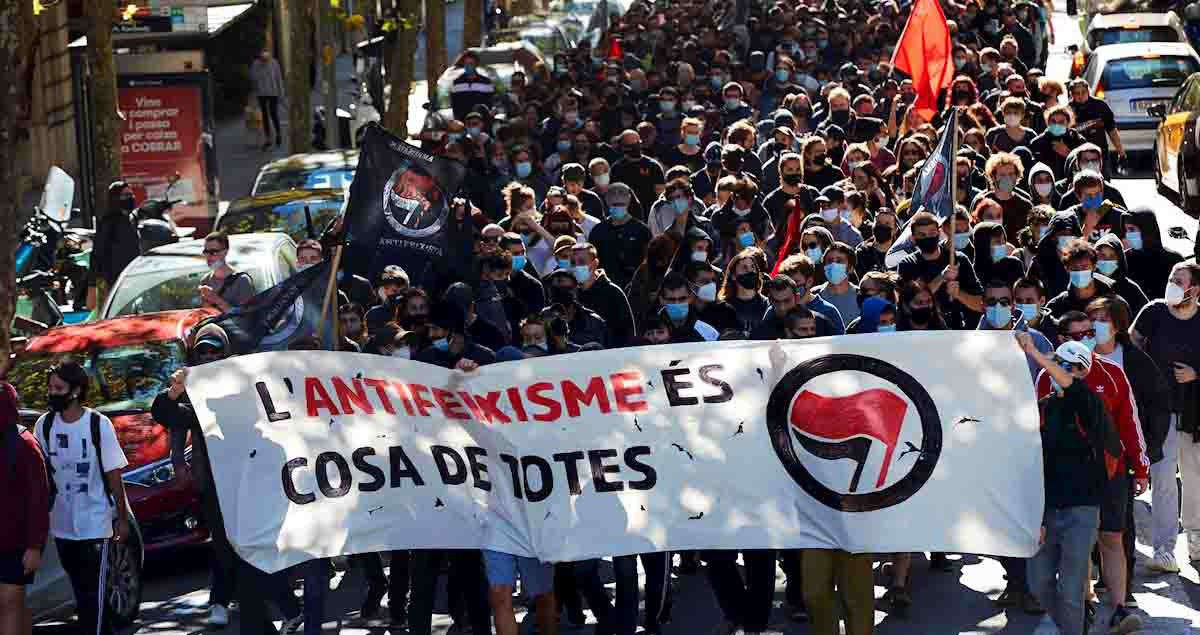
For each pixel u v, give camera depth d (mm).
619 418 9359
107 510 9992
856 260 13531
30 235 20406
